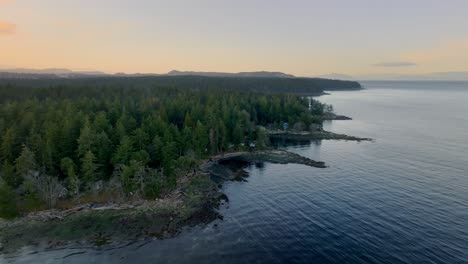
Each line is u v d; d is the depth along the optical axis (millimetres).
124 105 130125
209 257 53969
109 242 58969
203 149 111562
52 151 82875
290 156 114500
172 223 65688
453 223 62438
